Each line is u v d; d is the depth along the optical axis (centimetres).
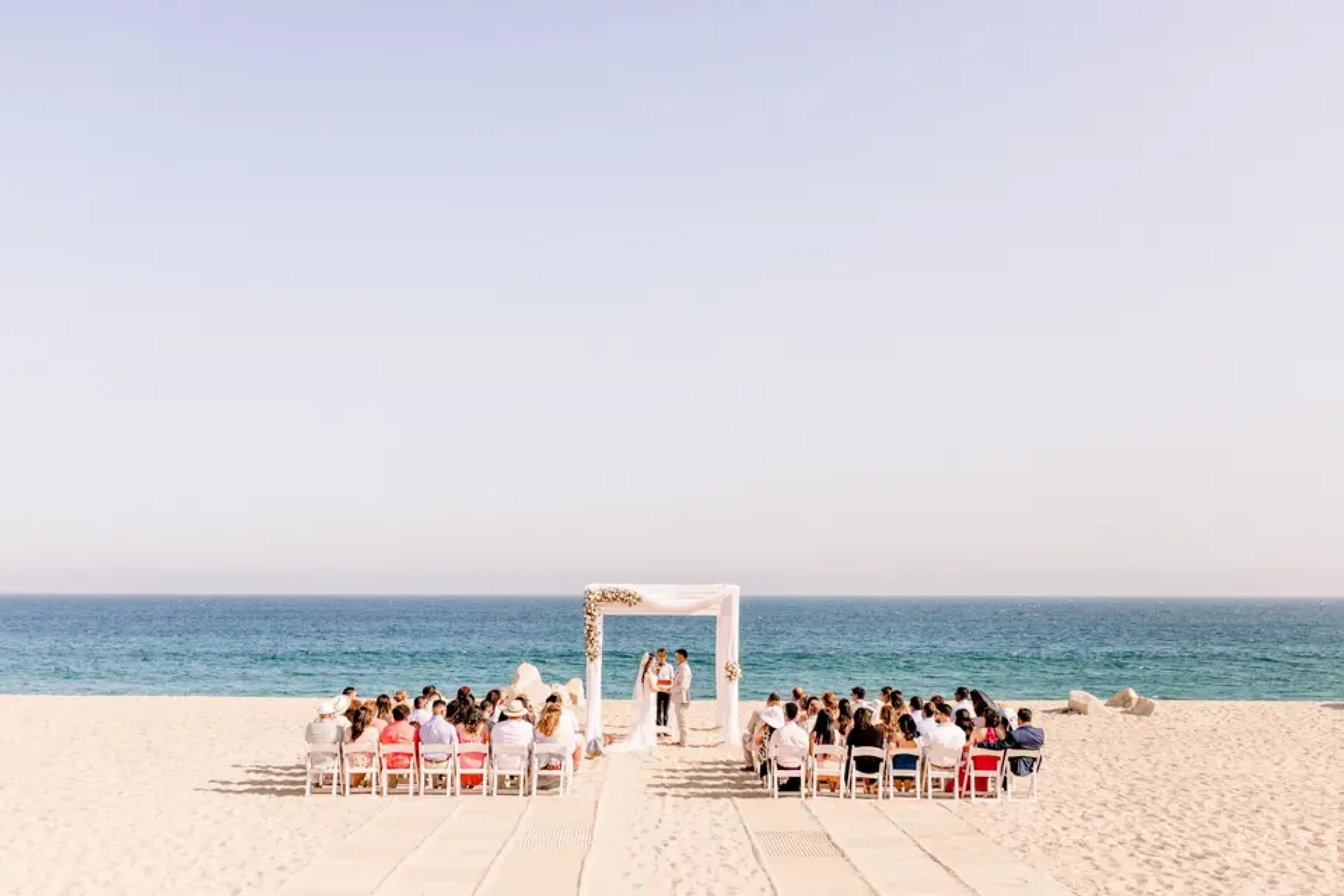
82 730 2275
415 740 1498
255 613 16050
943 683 5056
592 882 1038
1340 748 2136
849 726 1642
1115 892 1028
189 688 4669
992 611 19588
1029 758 1511
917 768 1492
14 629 10531
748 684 4984
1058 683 5019
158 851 1156
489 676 5256
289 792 1525
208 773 1708
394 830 1254
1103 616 16550
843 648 7844
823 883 1041
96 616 14250
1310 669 5828
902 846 1200
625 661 6425
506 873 1061
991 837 1259
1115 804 1502
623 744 1958
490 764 1507
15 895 992
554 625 11769
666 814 1366
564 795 1485
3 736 2189
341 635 9388
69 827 1284
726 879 1054
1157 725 2555
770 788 1519
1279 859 1177
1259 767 1877
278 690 4572
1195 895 1027
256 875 1053
